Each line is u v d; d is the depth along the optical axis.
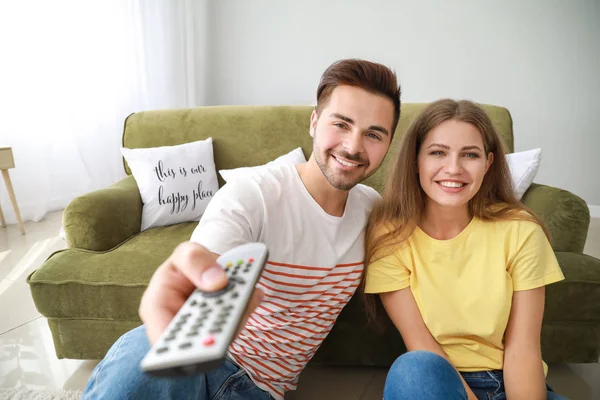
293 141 1.82
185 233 1.55
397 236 0.93
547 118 2.92
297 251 0.83
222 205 0.78
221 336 0.39
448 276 0.91
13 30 2.46
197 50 3.37
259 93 3.35
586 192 2.98
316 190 0.85
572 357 1.22
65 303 1.23
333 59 3.15
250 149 1.84
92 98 2.83
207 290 0.45
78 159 2.88
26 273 1.99
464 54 2.93
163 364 0.38
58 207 2.88
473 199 0.95
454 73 2.97
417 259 0.93
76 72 2.72
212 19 3.29
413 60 3.01
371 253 0.94
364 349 1.24
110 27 2.83
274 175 0.86
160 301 0.48
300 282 0.83
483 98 2.98
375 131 0.77
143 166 1.68
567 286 1.13
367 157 0.79
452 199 0.89
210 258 0.48
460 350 0.90
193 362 0.37
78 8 2.66
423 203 0.97
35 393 1.20
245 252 0.51
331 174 0.80
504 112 1.76
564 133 2.92
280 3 3.13
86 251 1.34
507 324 0.89
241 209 0.77
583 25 2.74
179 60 3.23
